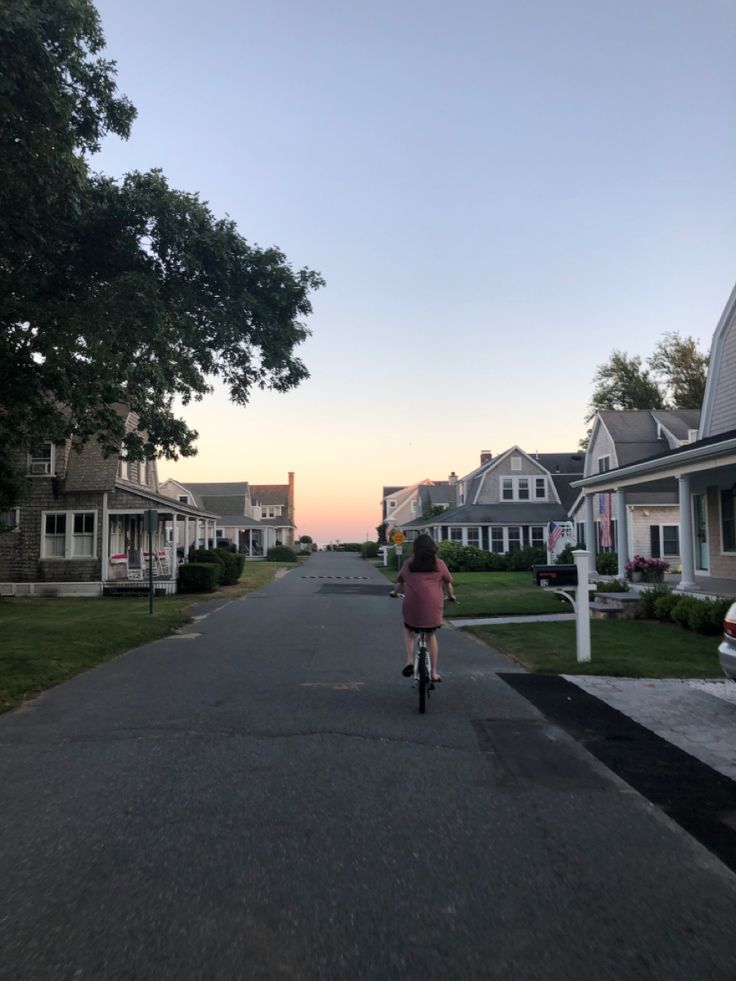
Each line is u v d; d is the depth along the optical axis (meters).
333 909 3.71
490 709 8.18
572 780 5.80
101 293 12.53
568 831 4.77
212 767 6.10
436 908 3.73
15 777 5.90
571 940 3.44
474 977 3.15
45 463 28.62
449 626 16.83
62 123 10.49
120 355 12.65
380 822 4.90
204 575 28.47
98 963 3.24
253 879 4.05
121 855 4.37
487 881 4.04
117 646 13.35
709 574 20.11
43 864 4.25
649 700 8.60
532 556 41.25
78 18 10.28
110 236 12.62
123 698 8.94
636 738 7.04
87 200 11.80
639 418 37.66
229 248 13.22
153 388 15.61
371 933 3.49
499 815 5.05
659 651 11.69
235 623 17.33
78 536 28.73
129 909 3.71
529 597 22.66
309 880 4.04
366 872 4.14
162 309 12.26
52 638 13.50
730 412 19.78
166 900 3.80
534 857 4.36
